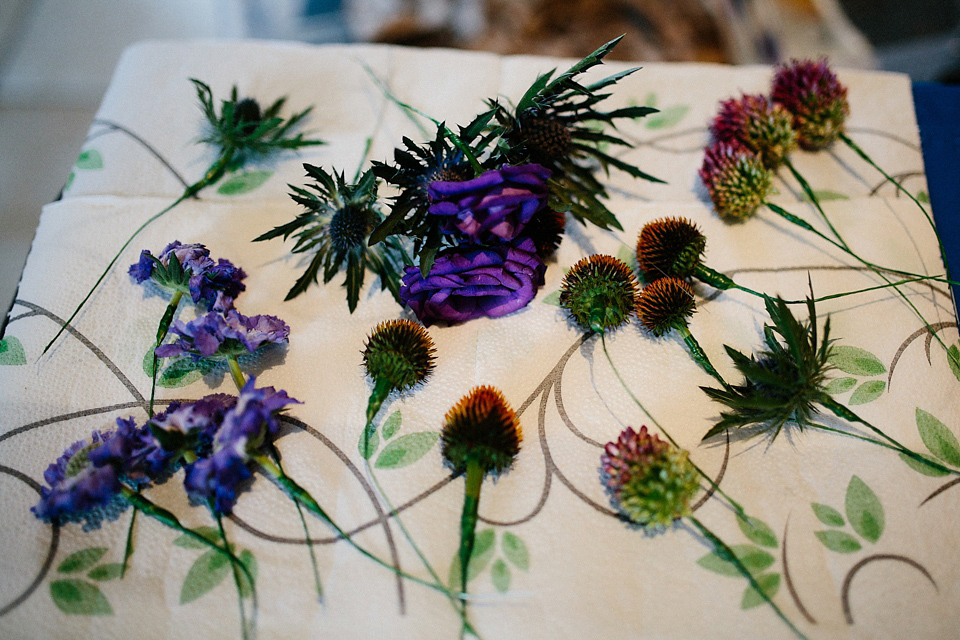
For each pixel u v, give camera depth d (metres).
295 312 0.29
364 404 0.27
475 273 0.26
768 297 0.27
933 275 0.30
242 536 0.25
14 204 0.52
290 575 0.25
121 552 0.25
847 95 0.34
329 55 0.35
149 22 0.59
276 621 0.24
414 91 0.34
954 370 0.28
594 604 0.24
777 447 0.27
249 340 0.26
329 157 0.33
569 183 0.30
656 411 0.27
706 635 0.24
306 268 0.30
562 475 0.26
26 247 0.51
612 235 0.31
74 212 0.31
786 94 0.32
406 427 0.27
